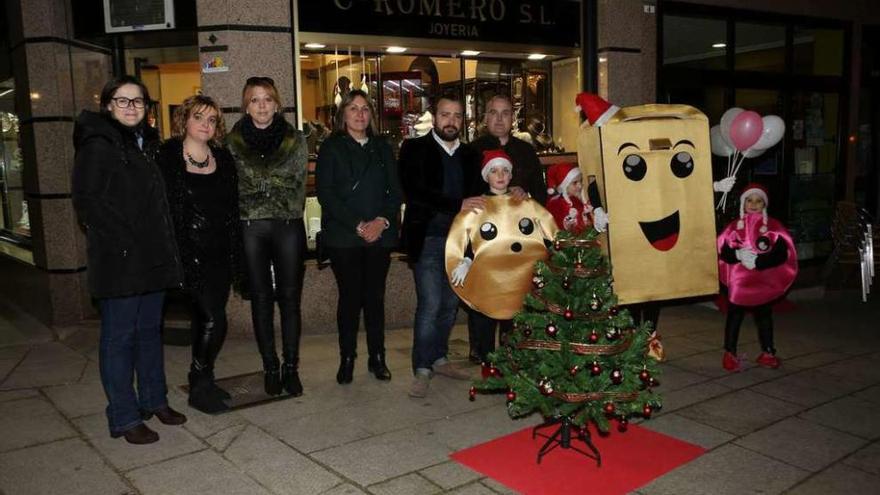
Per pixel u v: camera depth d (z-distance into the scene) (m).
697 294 5.00
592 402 3.65
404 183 4.85
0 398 4.81
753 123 5.29
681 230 4.89
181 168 4.12
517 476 3.66
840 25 9.50
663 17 7.96
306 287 6.47
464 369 5.34
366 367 5.46
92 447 4.03
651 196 4.82
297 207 4.64
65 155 6.48
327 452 3.94
